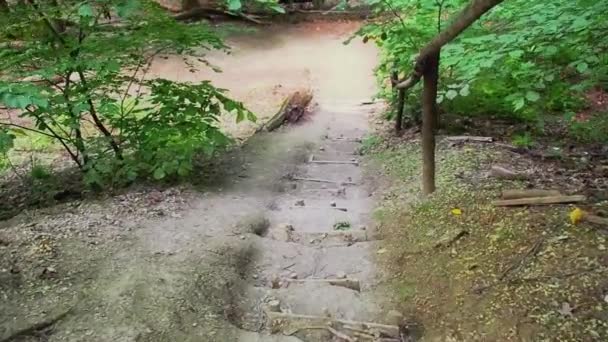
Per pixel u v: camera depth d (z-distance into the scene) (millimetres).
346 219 5102
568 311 3053
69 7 5145
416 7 6461
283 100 10641
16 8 5449
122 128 5883
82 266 3779
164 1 17500
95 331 3092
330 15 19750
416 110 7855
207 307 3447
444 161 5715
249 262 4219
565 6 4875
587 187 4551
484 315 3225
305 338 3297
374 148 7426
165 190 5543
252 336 3182
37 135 8383
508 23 5715
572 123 6969
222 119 9516
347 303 3672
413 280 3844
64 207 5117
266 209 5344
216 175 6340
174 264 3902
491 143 6352
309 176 6531
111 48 5359
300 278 4047
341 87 12680
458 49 5188
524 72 5270
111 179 5949
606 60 4922
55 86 5586
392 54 7500
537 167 5375
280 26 18844
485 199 4527
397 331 3330
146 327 3152
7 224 4590
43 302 3316
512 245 3729
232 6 3549
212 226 4680
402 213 4879
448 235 4121
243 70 14023
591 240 3541
